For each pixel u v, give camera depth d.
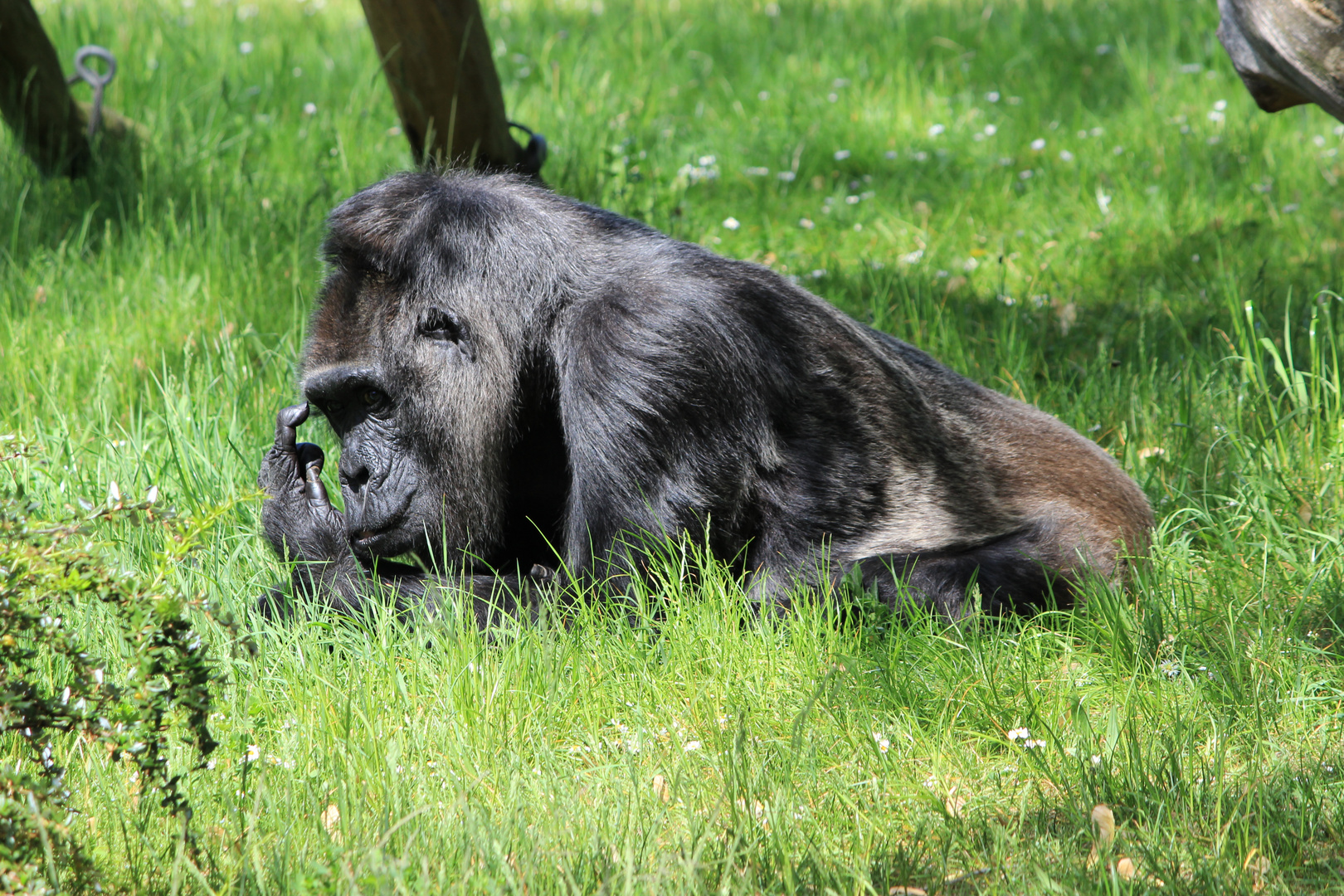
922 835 6.00
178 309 13.45
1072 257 15.80
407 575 8.64
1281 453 10.21
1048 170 18.53
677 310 8.01
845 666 7.56
